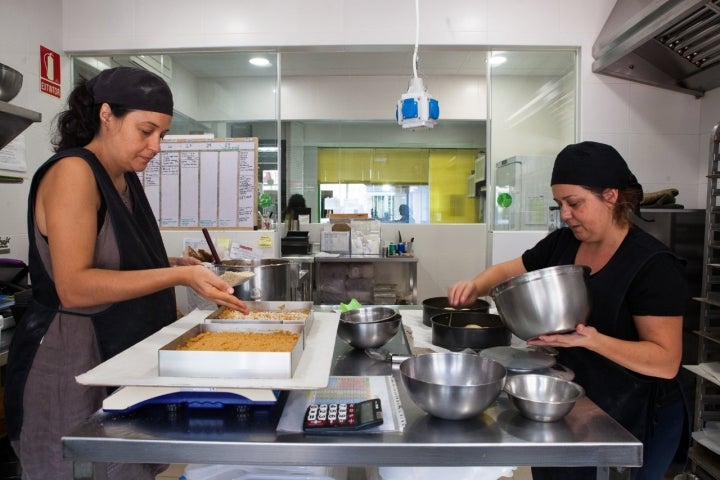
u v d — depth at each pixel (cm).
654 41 242
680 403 115
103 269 112
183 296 249
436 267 453
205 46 294
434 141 487
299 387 81
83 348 113
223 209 258
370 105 477
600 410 93
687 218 237
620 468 82
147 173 260
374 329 124
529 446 79
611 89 290
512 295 104
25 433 112
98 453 80
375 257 399
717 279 208
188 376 87
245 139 257
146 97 111
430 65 443
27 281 233
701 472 213
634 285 111
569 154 115
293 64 442
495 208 339
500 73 331
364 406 90
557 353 129
